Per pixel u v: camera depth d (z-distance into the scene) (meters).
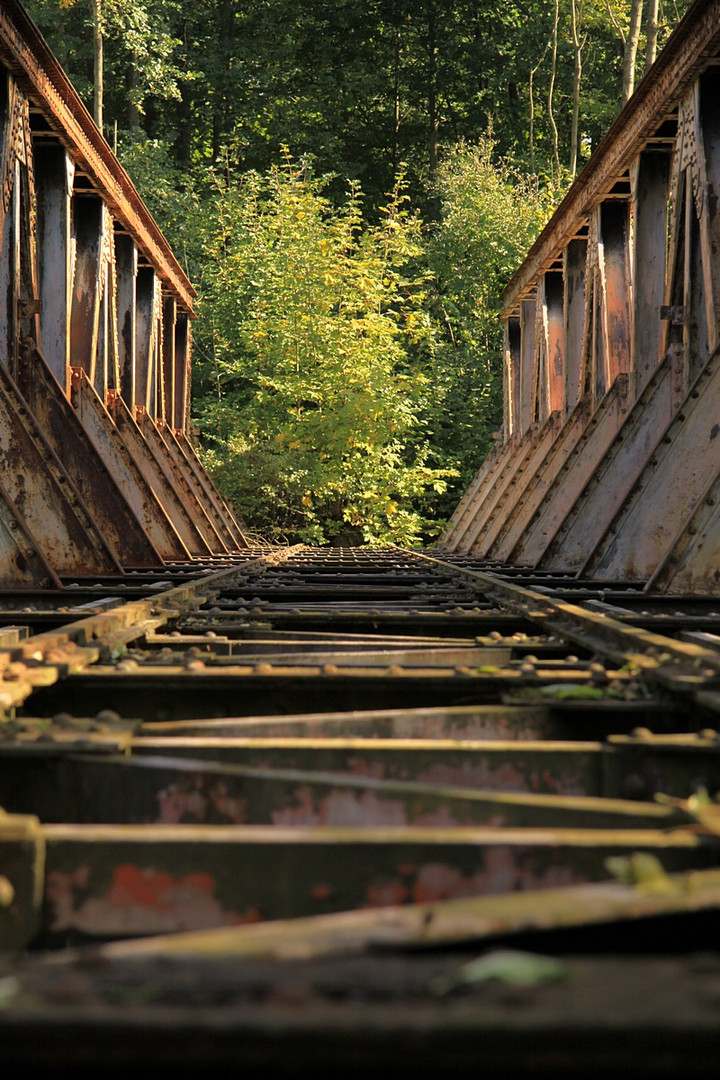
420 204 49.31
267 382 32.78
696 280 11.95
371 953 1.68
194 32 47.59
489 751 2.99
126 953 1.69
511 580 11.25
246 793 2.69
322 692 4.18
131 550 12.66
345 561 18.48
